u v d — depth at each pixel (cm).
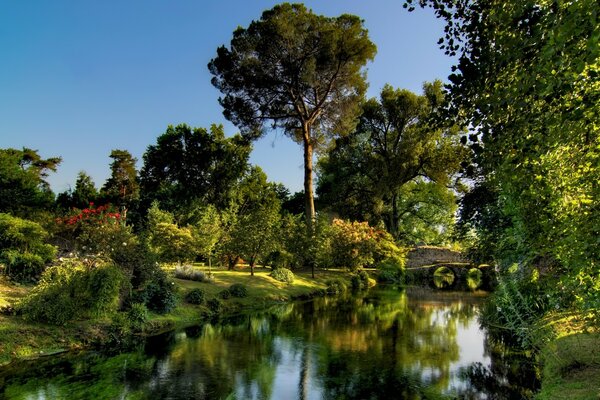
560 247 607
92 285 1359
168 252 2442
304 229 3111
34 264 1620
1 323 1176
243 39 3084
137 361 1135
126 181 5228
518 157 468
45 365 1071
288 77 3238
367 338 1442
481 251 1661
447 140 4138
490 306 1767
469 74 494
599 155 498
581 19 368
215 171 4741
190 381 987
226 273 2689
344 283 3284
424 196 5075
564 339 977
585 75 433
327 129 3697
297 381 998
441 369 1087
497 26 513
